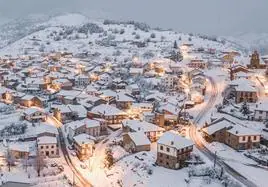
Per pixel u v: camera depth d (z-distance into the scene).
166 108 151.75
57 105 175.75
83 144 127.88
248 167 110.31
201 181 103.38
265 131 130.38
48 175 114.94
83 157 127.56
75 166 122.25
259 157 114.88
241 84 164.88
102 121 149.00
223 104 163.12
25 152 125.56
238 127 124.75
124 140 130.50
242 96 159.50
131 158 120.81
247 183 100.75
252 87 162.38
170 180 105.38
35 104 186.25
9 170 116.88
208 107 164.12
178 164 111.94
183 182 103.88
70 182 110.94
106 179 113.56
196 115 155.75
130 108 169.00
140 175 109.88
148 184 104.56
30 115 162.50
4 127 151.88
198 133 137.62
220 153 119.62
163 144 112.81
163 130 136.88
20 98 188.12
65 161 125.69
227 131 125.94
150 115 149.88
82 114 166.00
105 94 188.62
